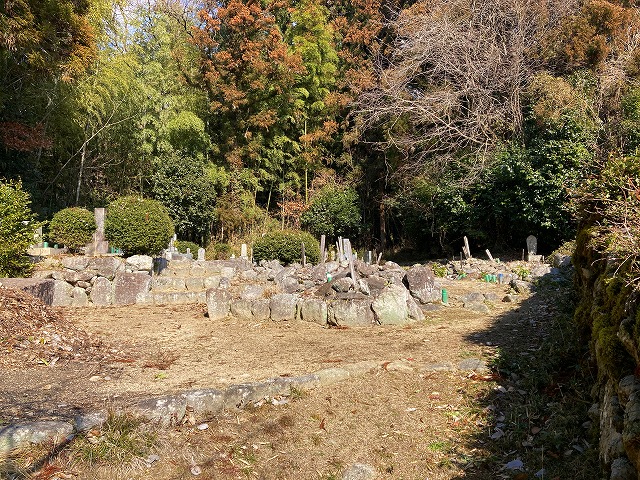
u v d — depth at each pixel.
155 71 18.92
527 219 14.27
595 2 14.19
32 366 4.34
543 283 8.70
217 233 20.80
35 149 15.70
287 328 6.61
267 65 20.05
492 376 4.36
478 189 15.74
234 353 5.23
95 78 16.11
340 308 6.70
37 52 11.07
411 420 3.70
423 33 16.94
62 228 10.30
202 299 8.94
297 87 22.38
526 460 3.05
